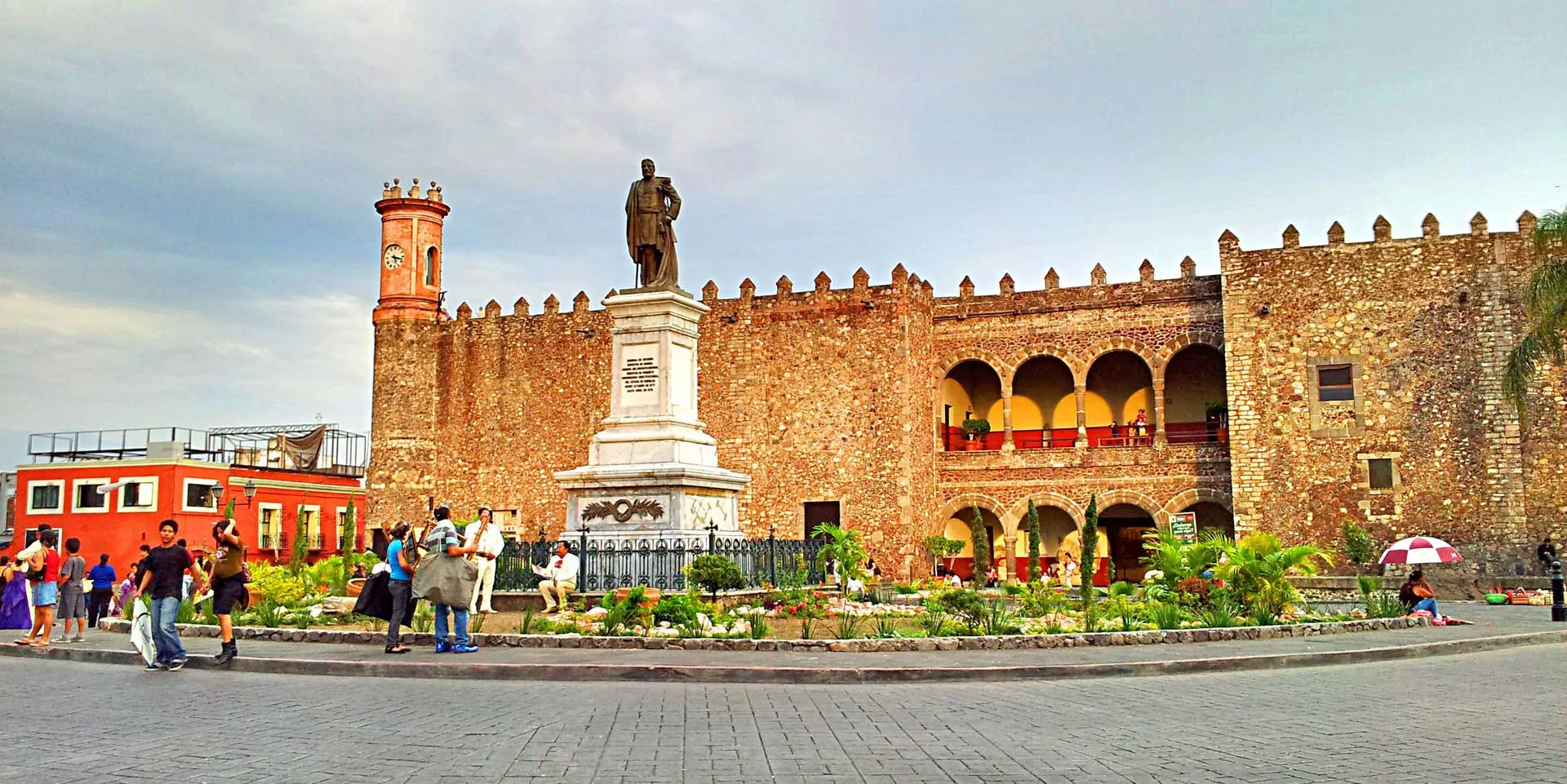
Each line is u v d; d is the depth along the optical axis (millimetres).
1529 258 49281
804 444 56906
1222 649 21594
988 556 56969
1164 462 54281
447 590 19859
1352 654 21062
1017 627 23094
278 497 70688
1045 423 60812
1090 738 12594
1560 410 48500
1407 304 50656
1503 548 48344
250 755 11477
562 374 61531
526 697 15766
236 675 18438
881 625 22875
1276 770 10906
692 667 17938
